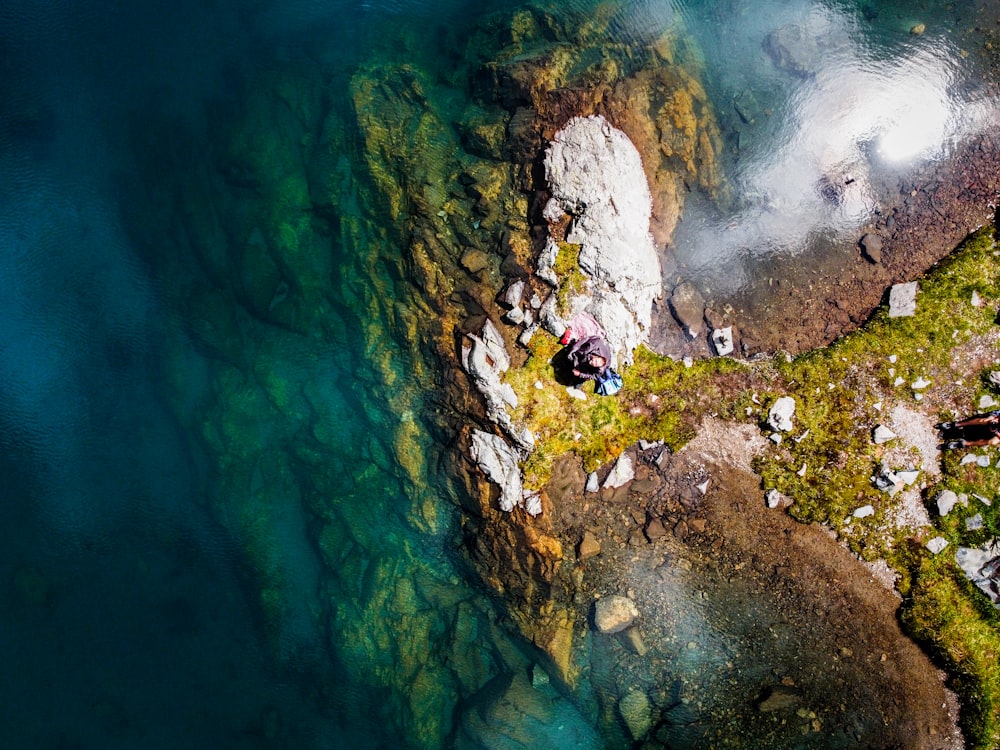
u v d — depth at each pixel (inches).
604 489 426.6
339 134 453.7
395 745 462.9
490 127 438.3
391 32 469.7
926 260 441.7
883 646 407.8
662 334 444.5
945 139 450.0
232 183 472.1
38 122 501.4
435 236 440.8
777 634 416.2
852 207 448.5
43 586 505.0
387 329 448.5
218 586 493.7
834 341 438.6
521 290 427.5
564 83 433.1
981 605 397.1
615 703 427.8
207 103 481.4
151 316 494.6
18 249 502.0
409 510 455.2
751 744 408.8
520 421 418.9
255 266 470.0
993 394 413.7
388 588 461.4
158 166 486.3
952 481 408.8
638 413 432.1
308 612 481.4
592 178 422.0
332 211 454.9
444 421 437.7
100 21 503.2
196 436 490.9
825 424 423.2
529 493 419.8
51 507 504.4
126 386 501.4
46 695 502.3
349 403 462.0
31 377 503.8
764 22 464.4
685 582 424.8
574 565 427.5
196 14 492.1
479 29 458.3
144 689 496.7
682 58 457.1
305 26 479.5
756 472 425.7
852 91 454.6
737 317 444.5
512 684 438.9
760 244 450.0
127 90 493.4
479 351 424.5
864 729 402.3
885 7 463.8
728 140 457.7
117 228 494.9
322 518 474.3
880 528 414.3
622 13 453.4
